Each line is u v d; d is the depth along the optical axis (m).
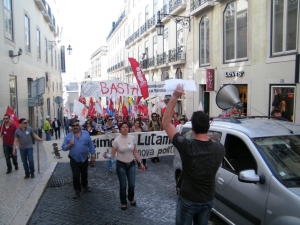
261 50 10.96
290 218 3.02
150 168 8.98
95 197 6.41
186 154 2.65
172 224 4.94
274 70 10.33
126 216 5.30
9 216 5.25
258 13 11.05
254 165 3.82
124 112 12.86
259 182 3.54
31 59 18.06
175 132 2.76
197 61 16.17
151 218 5.20
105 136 8.73
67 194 6.69
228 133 4.50
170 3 20.20
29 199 6.09
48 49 26.00
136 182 7.46
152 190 6.77
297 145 3.96
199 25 15.88
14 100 13.99
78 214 5.45
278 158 3.71
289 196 3.15
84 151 6.42
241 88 12.59
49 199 6.37
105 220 5.15
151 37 26.00
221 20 13.53
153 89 12.12
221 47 13.59
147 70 26.55
